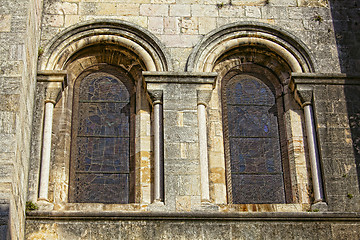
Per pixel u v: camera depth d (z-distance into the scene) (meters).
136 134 16.58
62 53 16.97
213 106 16.89
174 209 15.20
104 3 17.69
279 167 16.59
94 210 15.08
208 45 17.23
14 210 13.56
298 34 17.66
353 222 15.19
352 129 16.45
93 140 16.59
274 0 18.08
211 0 17.91
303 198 15.94
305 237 14.98
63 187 15.80
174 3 17.78
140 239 14.75
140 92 17.00
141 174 16.00
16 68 14.59
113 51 17.36
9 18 15.19
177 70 16.86
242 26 17.53
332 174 15.88
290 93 17.25
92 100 17.08
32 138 15.88
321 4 18.12
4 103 14.21
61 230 14.77
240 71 17.67
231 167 16.48
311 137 16.39
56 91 16.41
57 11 17.50
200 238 14.83
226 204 15.66
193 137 16.02
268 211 15.42
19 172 14.19
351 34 17.78
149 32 17.23
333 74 16.97
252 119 17.11
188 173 15.59
